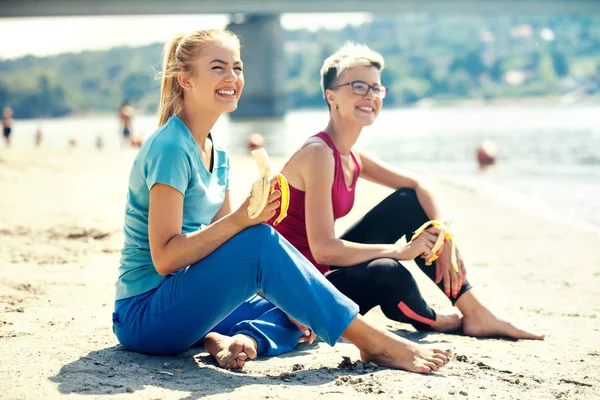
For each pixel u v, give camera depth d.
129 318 2.73
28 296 3.87
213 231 2.54
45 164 13.63
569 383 2.63
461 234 7.07
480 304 3.38
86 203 8.15
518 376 2.70
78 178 11.34
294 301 2.58
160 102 2.84
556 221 8.05
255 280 2.57
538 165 16.59
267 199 2.49
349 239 3.48
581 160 17.53
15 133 48.72
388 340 2.71
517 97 179.00
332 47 196.25
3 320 3.33
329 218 3.19
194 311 2.58
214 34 2.76
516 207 9.33
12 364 2.59
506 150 21.89
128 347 2.84
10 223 6.41
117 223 6.57
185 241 2.55
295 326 3.01
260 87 74.00
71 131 53.50
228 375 2.60
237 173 12.55
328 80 3.38
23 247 5.37
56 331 3.15
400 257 3.18
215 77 2.71
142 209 2.71
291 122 60.00
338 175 3.28
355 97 3.29
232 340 2.79
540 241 6.64
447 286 3.29
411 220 3.45
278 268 2.54
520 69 192.12
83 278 4.39
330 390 2.42
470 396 2.42
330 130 3.38
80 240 5.79
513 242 6.59
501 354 3.03
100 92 177.50
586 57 198.88
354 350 3.07
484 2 57.03
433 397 2.39
